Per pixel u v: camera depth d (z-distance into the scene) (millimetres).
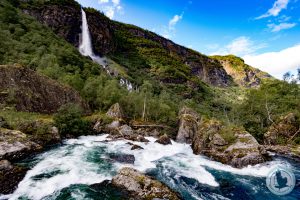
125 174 20922
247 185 24891
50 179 21062
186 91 168500
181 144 47500
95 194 18906
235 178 26938
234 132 38219
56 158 27422
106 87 68562
